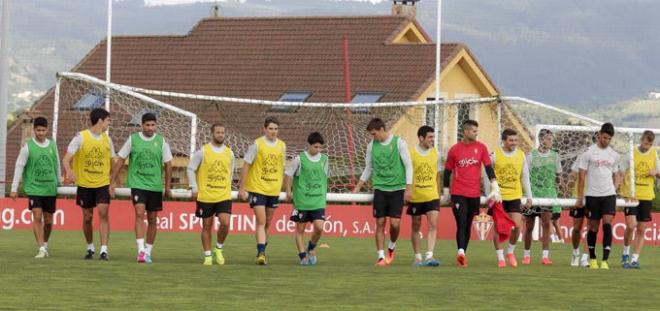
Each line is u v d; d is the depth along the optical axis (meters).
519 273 42.75
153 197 44.62
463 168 45.62
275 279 38.41
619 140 62.72
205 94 106.44
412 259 50.56
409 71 102.62
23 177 51.00
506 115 67.00
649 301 34.41
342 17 109.94
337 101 102.44
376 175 45.62
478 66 105.00
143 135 44.56
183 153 72.44
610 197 46.25
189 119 74.69
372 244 61.53
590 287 38.06
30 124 102.31
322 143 45.12
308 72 105.75
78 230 69.94
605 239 46.56
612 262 51.59
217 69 108.50
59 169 46.62
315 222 45.28
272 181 44.88
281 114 94.12
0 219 70.88
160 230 70.62
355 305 32.03
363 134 77.12
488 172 45.78
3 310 29.91
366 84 103.06
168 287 35.44
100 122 45.16
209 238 44.25
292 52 108.19
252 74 107.38
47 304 31.09
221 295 33.72
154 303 31.67
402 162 45.44
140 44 112.31
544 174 50.22
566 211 68.12
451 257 52.59
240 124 97.31
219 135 44.09
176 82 108.25
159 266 42.53
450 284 37.91
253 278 38.59
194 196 44.22
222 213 44.00
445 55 103.25
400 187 45.56
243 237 65.44
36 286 35.09
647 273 44.16
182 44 111.44
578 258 48.53
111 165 45.38
